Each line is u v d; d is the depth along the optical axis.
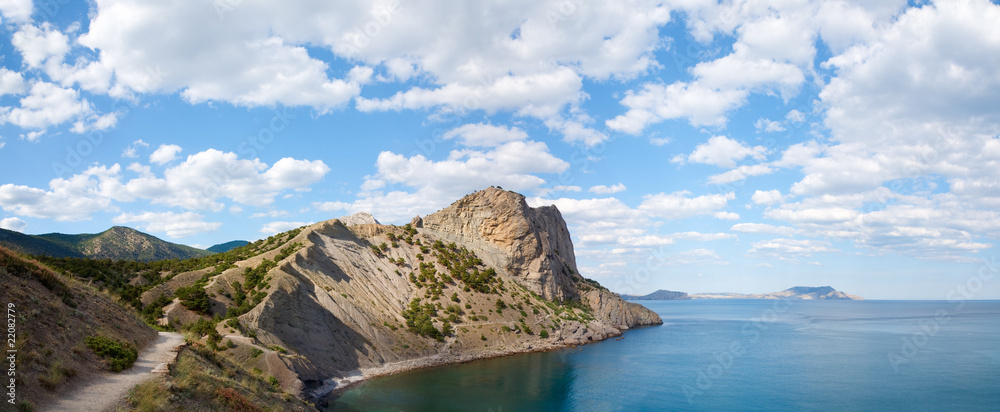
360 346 85.12
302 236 110.06
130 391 22.72
